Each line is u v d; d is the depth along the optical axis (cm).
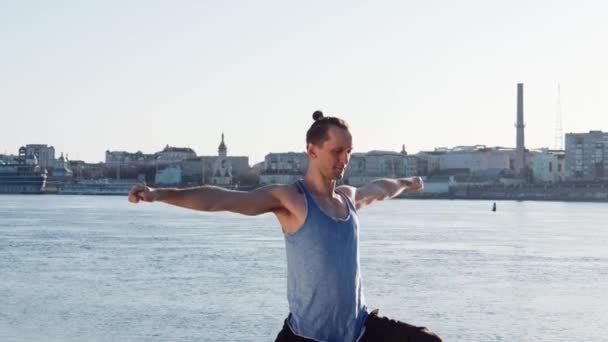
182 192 824
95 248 8750
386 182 1000
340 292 860
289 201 862
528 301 4912
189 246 9081
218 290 5306
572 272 6550
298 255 860
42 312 4419
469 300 4950
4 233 11300
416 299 4972
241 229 12744
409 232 12012
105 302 4775
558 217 18338
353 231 876
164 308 4569
